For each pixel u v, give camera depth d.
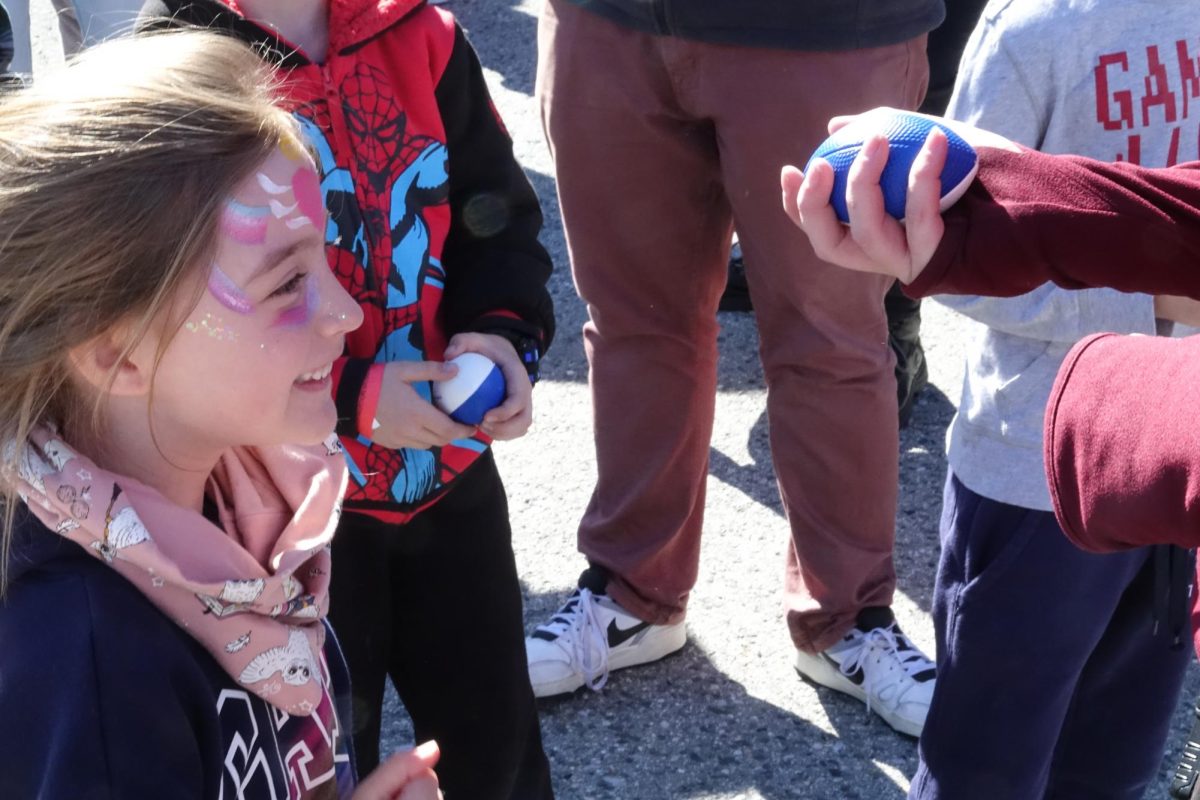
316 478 1.27
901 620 3.03
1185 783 1.57
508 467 3.56
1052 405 1.20
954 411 3.84
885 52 2.22
